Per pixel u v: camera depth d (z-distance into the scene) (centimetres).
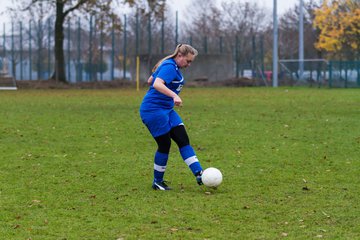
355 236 1241
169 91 1623
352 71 8544
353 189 1689
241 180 1825
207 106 4819
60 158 2258
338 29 10369
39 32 9881
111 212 1441
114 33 9619
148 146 2572
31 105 5003
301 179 1834
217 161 2181
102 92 7312
